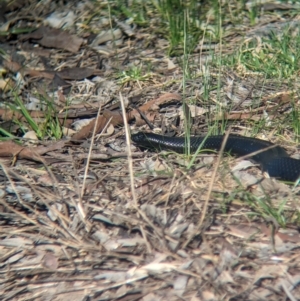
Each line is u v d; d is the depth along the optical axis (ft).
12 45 48.52
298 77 40.37
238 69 41.86
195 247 25.59
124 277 25.04
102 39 48.39
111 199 28.99
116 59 45.78
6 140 36.22
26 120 38.24
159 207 27.91
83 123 38.14
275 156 31.04
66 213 28.27
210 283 23.98
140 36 48.29
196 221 26.78
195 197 28.48
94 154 33.81
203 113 37.52
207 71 41.63
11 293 25.48
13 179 31.94
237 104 38.06
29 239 27.71
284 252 25.25
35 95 41.73
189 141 33.09
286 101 37.76
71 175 31.86
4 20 51.62
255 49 43.62
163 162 32.42
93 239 26.81
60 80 43.50
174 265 24.90
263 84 38.88
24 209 29.55
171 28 46.50
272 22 48.49
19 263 26.81
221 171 30.22
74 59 46.47
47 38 48.42
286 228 26.40
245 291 23.65
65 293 25.05
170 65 43.65
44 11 52.31
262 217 26.94
